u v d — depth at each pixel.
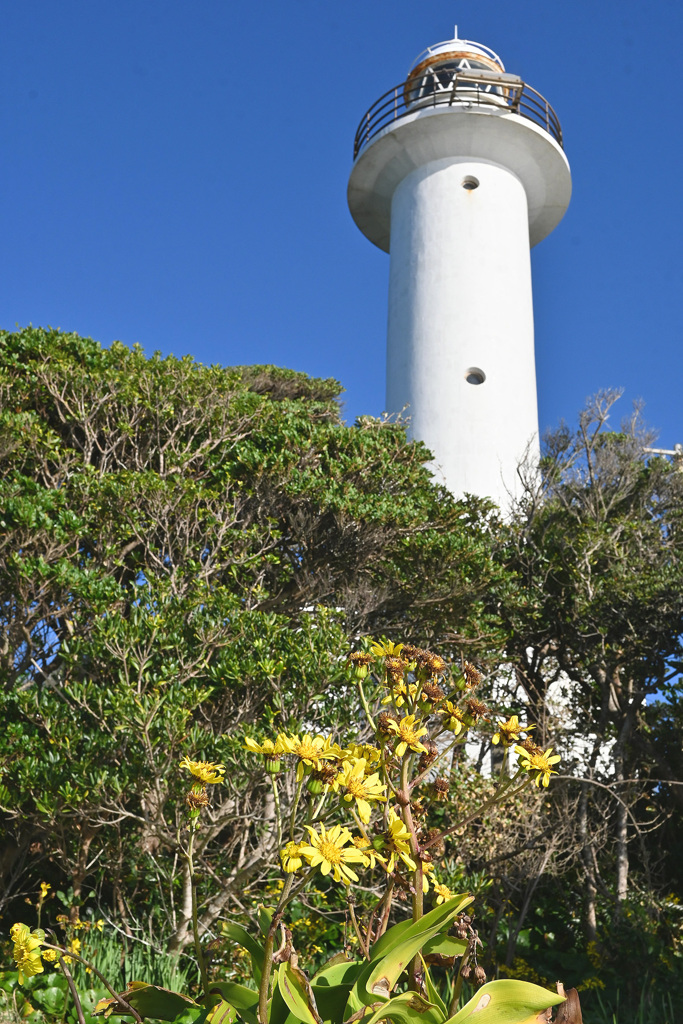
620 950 8.43
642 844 9.70
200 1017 2.71
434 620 10.41
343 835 2.41
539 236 21.95
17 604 8.12
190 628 7.50
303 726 7.09
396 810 2.97
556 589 12.24
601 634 11.15
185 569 8.82
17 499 7.89
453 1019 2.42
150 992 2.86
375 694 6.88
